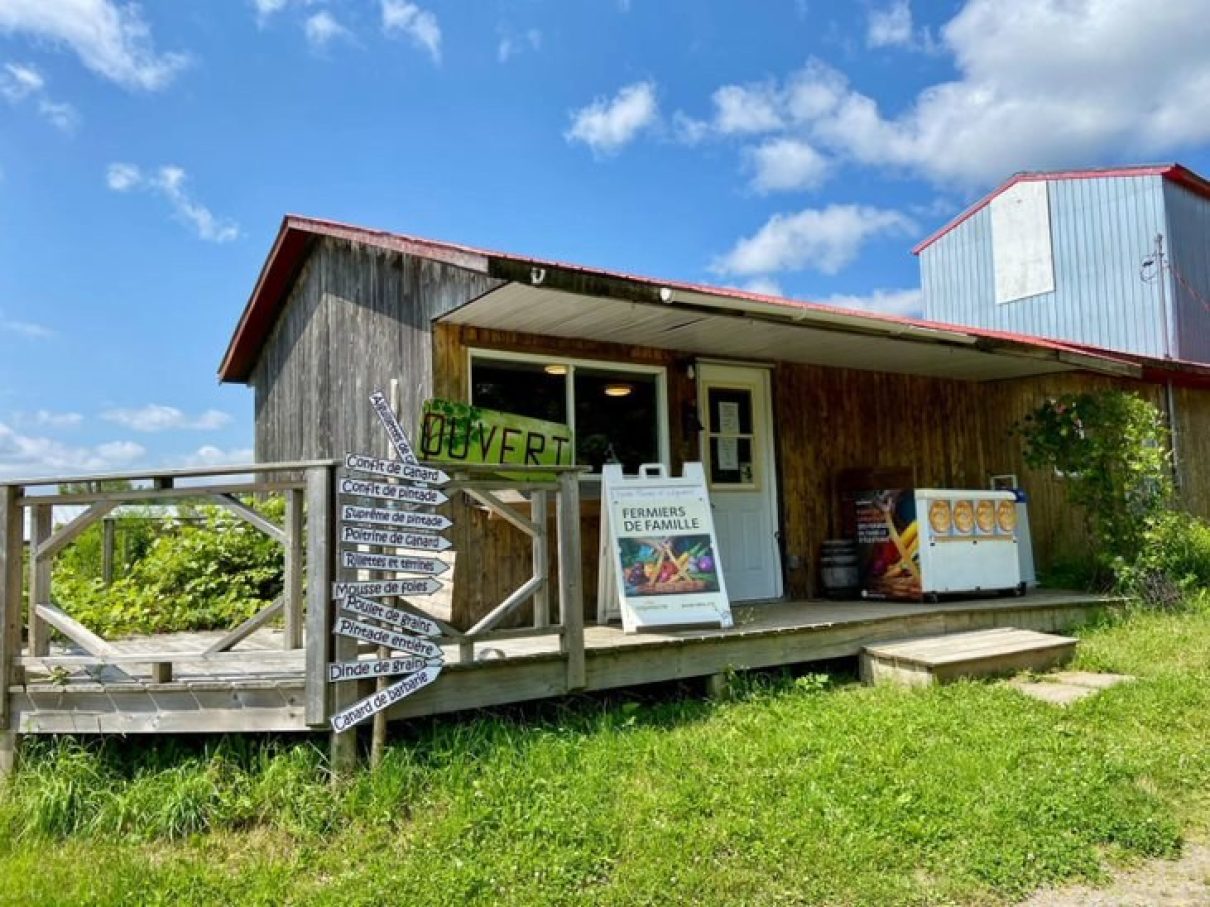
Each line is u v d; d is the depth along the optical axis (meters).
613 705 4.95
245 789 3.70
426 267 6.31
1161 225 15.12
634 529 5.91
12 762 4.12
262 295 9.37
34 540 4.24
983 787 3.63
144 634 6.76
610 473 6.11
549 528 6.35
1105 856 3.14
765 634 5.50
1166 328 14.94
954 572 7.36
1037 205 16.86
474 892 2.90
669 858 3.08
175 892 3.00
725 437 7.90
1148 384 11.03
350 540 3.89
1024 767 3.89
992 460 9.98
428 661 4.01
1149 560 8.30
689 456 7.53
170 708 3.98
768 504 8.09
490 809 3.46
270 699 3.88
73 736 4.12
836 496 8.55
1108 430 8.49
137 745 4.16
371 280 7.34
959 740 4.28
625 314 5.94
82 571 8.42
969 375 9.51
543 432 6.20
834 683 5.73
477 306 5.75
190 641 6.05
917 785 3.65
